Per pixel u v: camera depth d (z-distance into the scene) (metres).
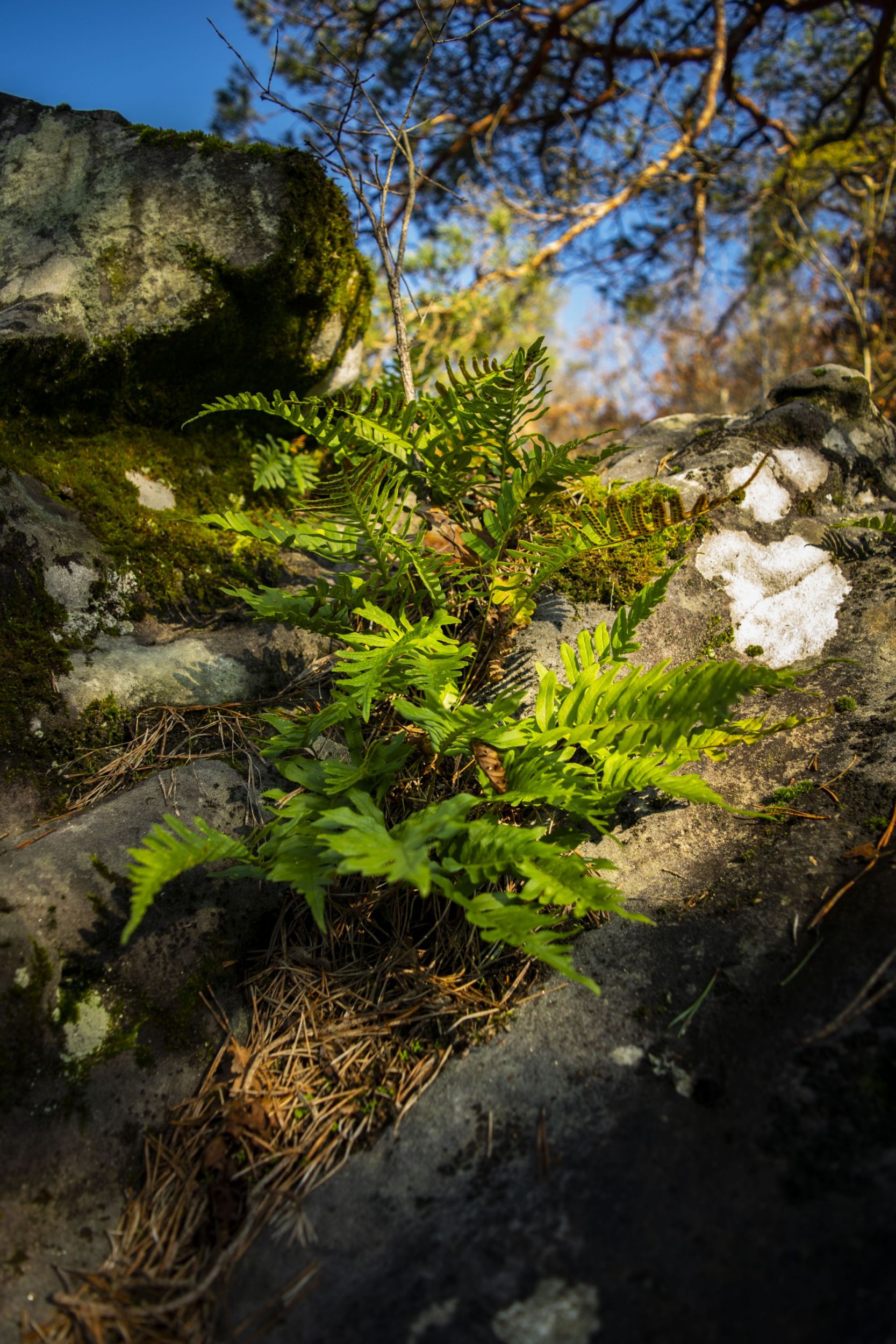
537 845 1.78
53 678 2.40
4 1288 1.51
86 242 2.86
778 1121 1.50
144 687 2.52
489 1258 1.43
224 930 2.05
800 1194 1.38
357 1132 1.76
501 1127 1.67
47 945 1.85
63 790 2.30
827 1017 1.64
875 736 2.30
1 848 2.11
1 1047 1.72
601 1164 1.53
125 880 1.98
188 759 2.37
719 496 2.96
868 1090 1.50
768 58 8.56
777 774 2.32
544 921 1.70
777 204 8.42
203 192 2.91
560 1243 1.42
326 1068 1.88
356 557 2.65
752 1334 1.23
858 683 2.50
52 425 2.78
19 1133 1.68
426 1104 1.77
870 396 3.41
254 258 2.88
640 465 3.42
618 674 2.54
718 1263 1.33
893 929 1.75
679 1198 1.43
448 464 2.67
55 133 3.01
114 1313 1.49
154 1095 1.83
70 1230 1.62
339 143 2.92
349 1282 1.47
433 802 2.26
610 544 2.39
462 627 2.74
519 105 8.14
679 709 1.90
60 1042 1.79
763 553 2.88
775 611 2.76
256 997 2.02
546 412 2.59
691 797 1.89
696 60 8.06
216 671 2.64
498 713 2.05
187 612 2.78
